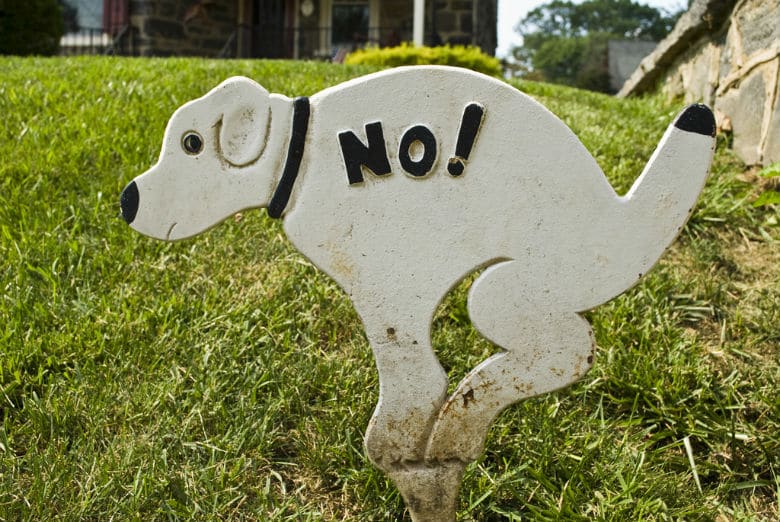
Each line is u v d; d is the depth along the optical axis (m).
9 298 2.61
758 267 3.07
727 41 4.61
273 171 1.56
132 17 12.34
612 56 26.62
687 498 2.05
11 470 2.01
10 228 3.01
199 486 2.02
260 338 2.55
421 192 1.56
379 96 1.54
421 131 1.54
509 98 1.53
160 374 2.37
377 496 2.03
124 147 3.72
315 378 2.39
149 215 1.57
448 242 1.57
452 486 1.65
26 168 3.42
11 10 10.55
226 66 5.84
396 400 1.62
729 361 2.55
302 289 2.83
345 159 1.55
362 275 1.58
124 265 2.89
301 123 1.55
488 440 2.20
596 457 2.17
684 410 2.31
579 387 2.40
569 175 1.55
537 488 2.07
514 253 1.57
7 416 2.17
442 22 11.91
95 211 3.14
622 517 1.94
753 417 2.34
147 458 2.06
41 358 2.40
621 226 1.56
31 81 4.80
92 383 2.31
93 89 4.61
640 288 2.81
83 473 2.01
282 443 2.22
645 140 4.22
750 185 3.65
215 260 2.96
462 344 2.58
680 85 5.73
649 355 2.47
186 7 12.66
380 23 13.18
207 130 1.55
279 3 13.59
